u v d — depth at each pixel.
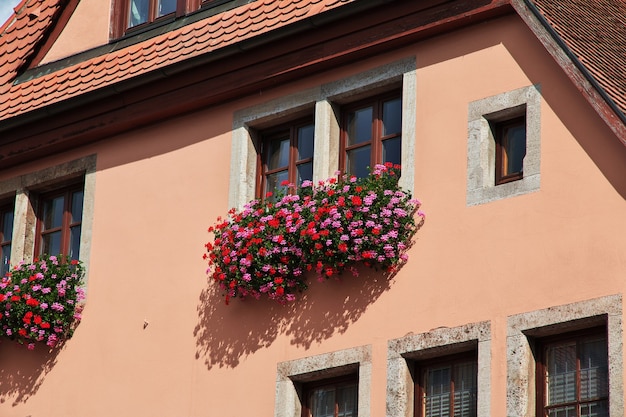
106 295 17.20
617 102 14.20
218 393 15.97
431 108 15.45
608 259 13.98
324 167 15.98
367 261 15.17
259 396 15.66
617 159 14.20
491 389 14.25
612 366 13.68
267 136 16.83
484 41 15.34
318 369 15.31
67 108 17.77
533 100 14.83
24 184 18.25
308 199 15.49
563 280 14.16
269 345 15.75
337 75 16.17
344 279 15.41
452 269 14.80
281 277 15.52
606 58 15.22
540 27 14.79
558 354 14.20
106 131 17.69
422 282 14.95
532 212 14.52
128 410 16.58
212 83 16.89
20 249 18.06
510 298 14.38
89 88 17.64
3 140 18.36
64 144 17.97
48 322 17.17
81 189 18.09
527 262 14.40
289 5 16.45
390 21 15.77
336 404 15.37
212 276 15.94
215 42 16.81
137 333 16.81
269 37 16.34
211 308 16.31
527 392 14.13
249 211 15.89
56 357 17.38
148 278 16.94
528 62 14.99
